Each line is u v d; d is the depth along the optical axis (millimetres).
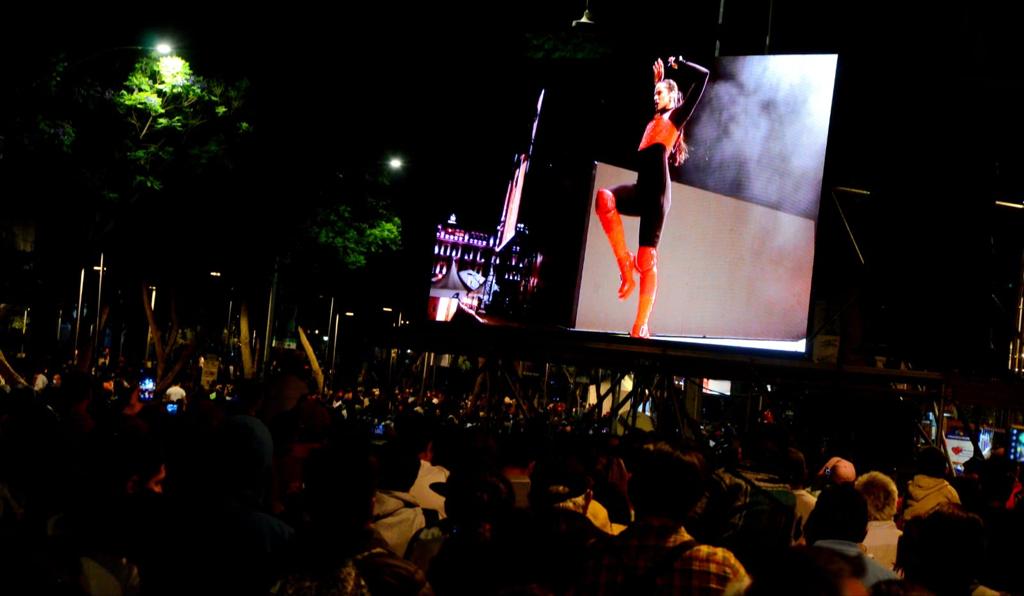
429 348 21547
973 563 4512
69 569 4867
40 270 37906
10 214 31734
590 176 18875
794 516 7000
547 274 19297
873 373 16125
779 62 16750
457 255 21344
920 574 4602
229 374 48656
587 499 6098
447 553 4707
